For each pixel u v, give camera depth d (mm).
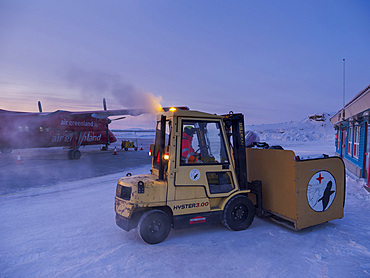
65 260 3803
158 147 5180
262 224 5262
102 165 15930
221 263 3652
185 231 4902
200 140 5031
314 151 26625
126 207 4273
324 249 4070
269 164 5219
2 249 4207
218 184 4926
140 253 3988
